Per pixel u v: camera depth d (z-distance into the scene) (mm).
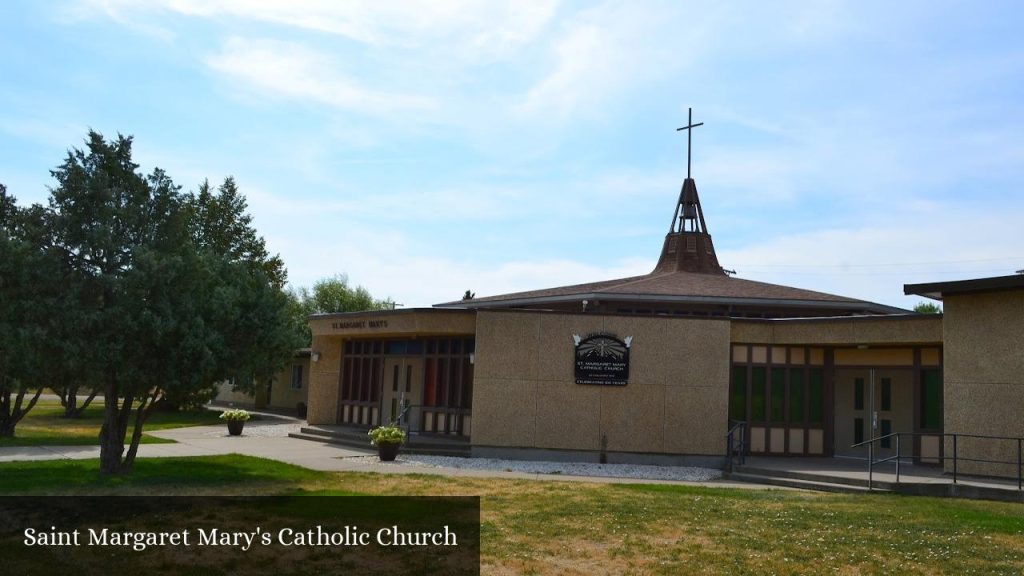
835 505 14859
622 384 22016
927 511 14258
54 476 16328
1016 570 10156
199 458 20000
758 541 11617
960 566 10305
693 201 33375
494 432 21984
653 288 27031
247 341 16797
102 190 15602
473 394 22156
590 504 14398
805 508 14398
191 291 16234
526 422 22016
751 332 23062
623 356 22125
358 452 23047
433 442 22984
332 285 62469
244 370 16797
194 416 37344
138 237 16219
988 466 18031
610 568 10188
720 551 11039
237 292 16656
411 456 21875
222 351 16031
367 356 28734
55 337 14859
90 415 36469
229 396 47844
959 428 18578
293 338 17719
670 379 22141
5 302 15055
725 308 26531
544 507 14047
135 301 15461
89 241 15484
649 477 19703
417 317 24922
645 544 11398
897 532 12273
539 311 22359
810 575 9922
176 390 16062
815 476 18656
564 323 22297
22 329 14617
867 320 21453
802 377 23234
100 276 15273
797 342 22750
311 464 19734
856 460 22203
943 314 19219
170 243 16453
